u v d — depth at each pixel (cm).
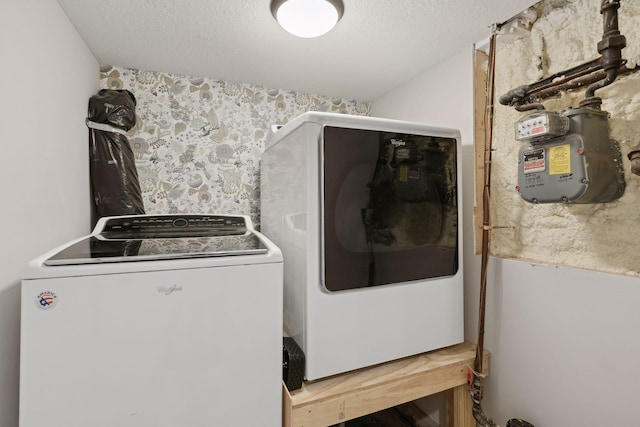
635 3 110
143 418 94
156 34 156
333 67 195
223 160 214
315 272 120
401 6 136
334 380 126
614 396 111
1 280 90
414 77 210
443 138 146
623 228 113
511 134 153
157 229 162
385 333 134
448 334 150
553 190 114
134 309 93
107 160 168
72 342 87
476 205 164
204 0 130
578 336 122
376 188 131
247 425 107
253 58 183
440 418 183
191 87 207
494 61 149
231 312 104
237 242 131
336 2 129
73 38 146
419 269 141
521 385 143
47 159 118
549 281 132
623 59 104
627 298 108
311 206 120
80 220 153
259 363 108
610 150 111
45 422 86
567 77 123
